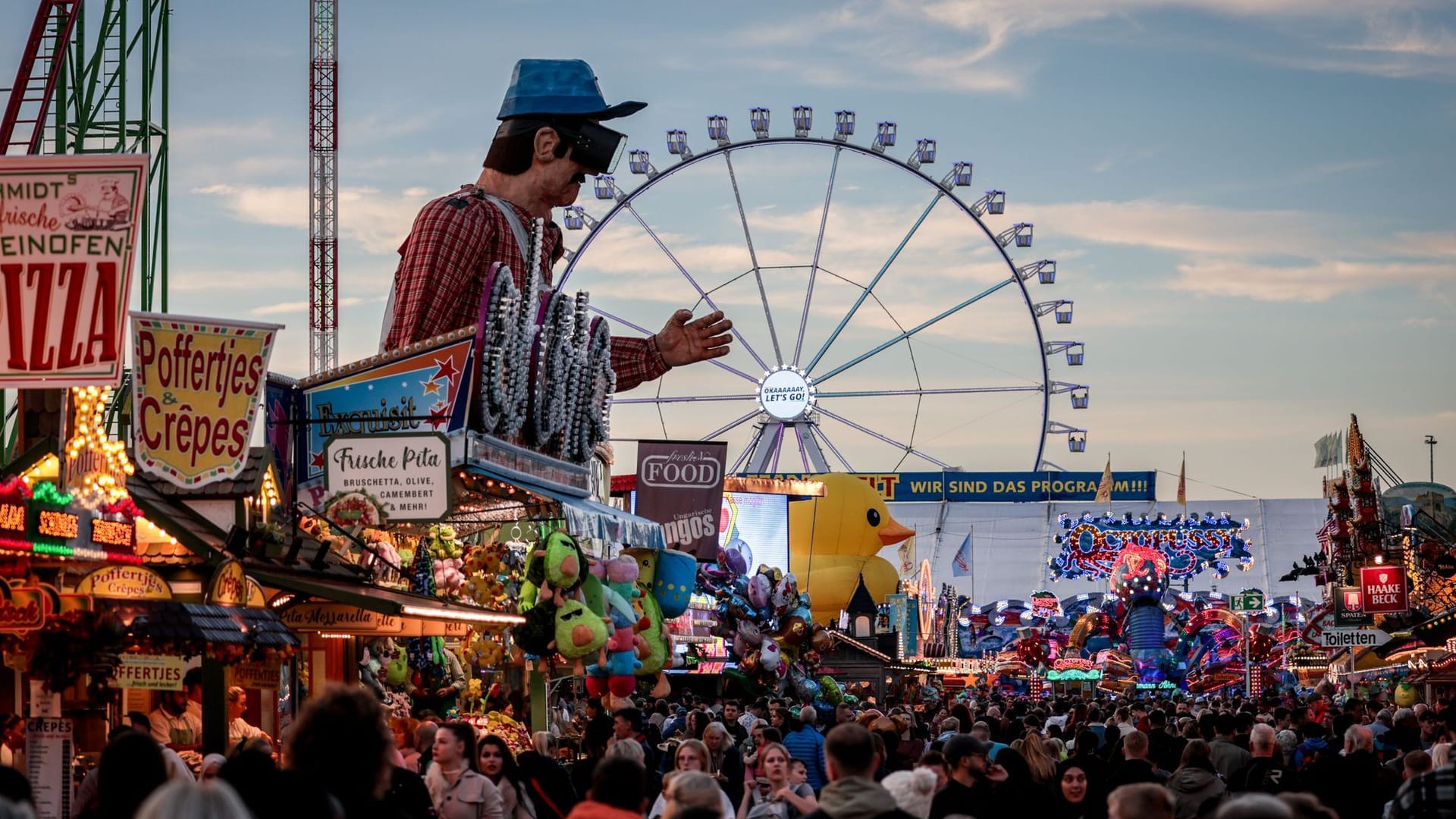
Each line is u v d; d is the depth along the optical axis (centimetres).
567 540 2034
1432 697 3641
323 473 1773
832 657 5666
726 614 3497
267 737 1611
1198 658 7419
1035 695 7250
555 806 1217
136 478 1431
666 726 2339
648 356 2369
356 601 1516
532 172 2184
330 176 7700
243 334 1467
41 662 1267
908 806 992
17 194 1231
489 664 2230
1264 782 1583
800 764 1305
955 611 8512
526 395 1989
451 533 2152
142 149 4447
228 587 1405
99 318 1226
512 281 1895
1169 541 7381
